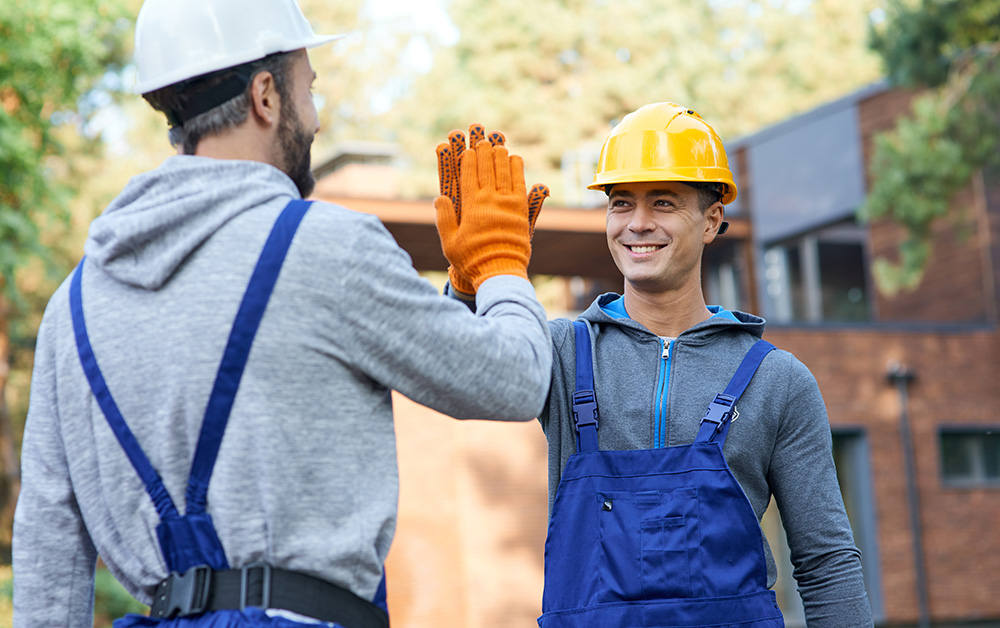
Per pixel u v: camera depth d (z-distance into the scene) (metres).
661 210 2.59
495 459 13.37
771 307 18.34
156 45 1.82
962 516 15.57
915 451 15.52
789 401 2.51
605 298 2.78
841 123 17.75
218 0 1.81
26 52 15.11
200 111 1.80
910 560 15.20
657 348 2.56
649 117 2.62
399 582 13.86
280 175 1.81
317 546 1.65
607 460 2.43
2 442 21.94
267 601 1.63
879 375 15.52
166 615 1.66
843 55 39.66
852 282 19.02
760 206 18.53
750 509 2.37
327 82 42.38
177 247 1.70
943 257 17.23
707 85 37.22
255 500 1.66
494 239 1.91
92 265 1.83
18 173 15.90
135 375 1.72
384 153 19.89
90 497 1.78
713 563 2.34
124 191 1.78
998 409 15.93
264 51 1.81
